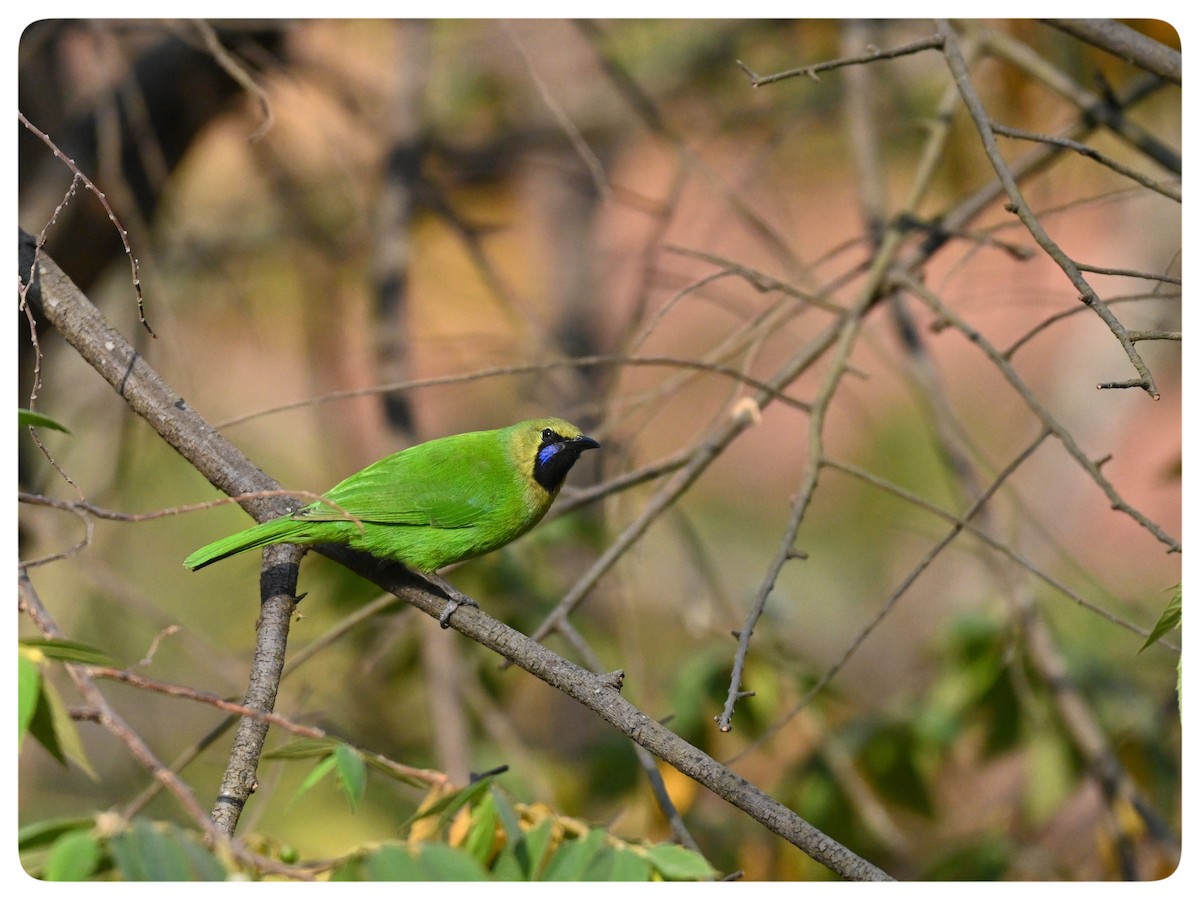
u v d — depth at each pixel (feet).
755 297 55.52
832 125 49.47
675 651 43.78
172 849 12.17
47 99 39.22
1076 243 61.98
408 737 38.93
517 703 49.01
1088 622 43.70
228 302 48.75
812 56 47.93
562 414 31.83
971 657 34.17
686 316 59.06
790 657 34.24
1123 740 35.01
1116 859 30.91
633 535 27.73
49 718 13.66
